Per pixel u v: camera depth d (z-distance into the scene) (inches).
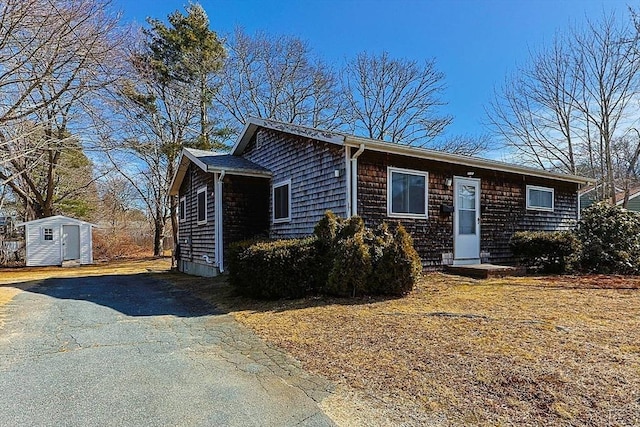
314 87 949.8
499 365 125.3
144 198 894.4
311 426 96.0
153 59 745.0
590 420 90.8
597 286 264.7
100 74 426.6
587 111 704.4
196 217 474.0
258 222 415.2
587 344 140.6
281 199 393.1
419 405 103.6
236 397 113.9
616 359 125.3
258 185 417.4
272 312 220.7
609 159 674.8
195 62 801.6
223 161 431.2
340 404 107.2
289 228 377.1
